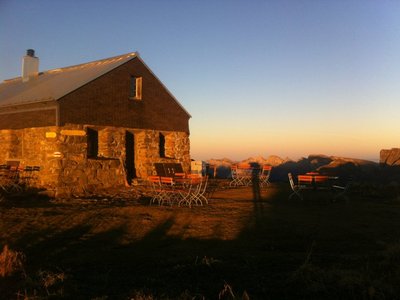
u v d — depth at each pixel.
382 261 6.72
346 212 11.83
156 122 20.00
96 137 17.97
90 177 16.98
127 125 18.69
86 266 6.87
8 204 13.20
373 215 11.38
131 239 8.91
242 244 8.48
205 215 11.32
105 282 5.93
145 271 6.58
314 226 10.00
